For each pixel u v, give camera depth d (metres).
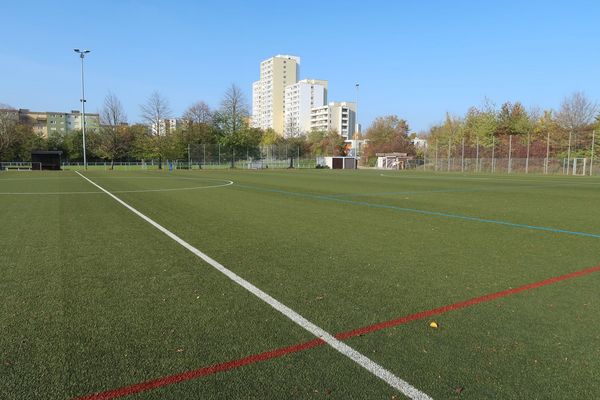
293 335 3.40
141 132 64.62
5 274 5.08
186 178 28.19
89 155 68.06
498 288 4.63
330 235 7.73
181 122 69.12
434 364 2.94
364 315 3.83
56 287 4.59
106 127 54.03
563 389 2.64
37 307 3.99
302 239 7.34
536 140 51.06
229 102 59.84
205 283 4.76
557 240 7.44
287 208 11.83
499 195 16.83
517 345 3.24
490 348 3.19
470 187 21.47
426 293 4.45
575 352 3.13
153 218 9.68
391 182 25.56
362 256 6.09
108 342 3.26
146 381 2.70
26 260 5.77
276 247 6.67
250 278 4.96
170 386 2.65
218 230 8.16
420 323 3.66
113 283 4.74
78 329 3.50
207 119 70.94
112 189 18.17
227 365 2.91
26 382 2.69
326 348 3.17
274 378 2.74
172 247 6.62
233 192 17.00
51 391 2.60
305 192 17.39
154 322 3.65
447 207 12.51
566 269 5.44
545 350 3.16
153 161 56.16
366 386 2.65
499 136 58.59
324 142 95.81
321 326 3.58
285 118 152.38
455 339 3.34
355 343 3.26
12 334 3.40
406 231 8.24
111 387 2.64
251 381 2.71
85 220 9.34
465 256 6.14
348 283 4.78
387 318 3.76
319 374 2.79
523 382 2.71
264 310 3.94
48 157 47.78
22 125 71.12
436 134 72.88
